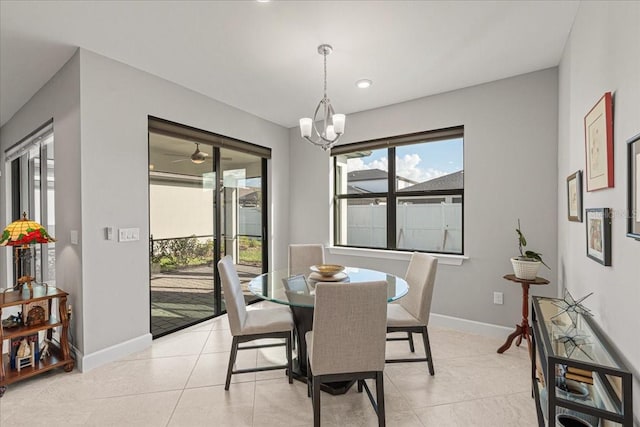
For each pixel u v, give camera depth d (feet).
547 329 4.83
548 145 8.80
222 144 11.44
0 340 6.63
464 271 10.19
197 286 11.07
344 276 7.82
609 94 4.42
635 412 3.71
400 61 8.39
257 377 7.41
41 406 6.24
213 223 11.64
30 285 7.68
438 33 7.10
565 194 7.66
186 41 7.38
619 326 4.18
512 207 9.36
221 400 6.47
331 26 6.82
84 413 6.03
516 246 9.32
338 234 13.62
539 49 7.80
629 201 3.80
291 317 7.56
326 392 6.77
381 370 5.44
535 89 8.98
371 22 6.68
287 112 12.52
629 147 3.79
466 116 10.10
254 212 13.47
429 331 10.16
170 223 10.16
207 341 9.46
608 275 4.59
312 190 13.98
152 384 7.06
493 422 5.80
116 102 8.27
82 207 7.59
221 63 8.48
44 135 9.83
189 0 5.93
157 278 9.82
